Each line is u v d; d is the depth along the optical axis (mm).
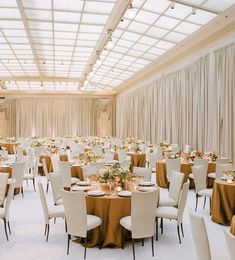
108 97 24812
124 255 4441
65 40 12539
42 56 14969
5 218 4984
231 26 9133
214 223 5840
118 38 11984
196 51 11570
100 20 10398
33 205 7059
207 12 8695
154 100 15906
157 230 5027
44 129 24188
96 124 24734
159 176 8914
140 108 18281
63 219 6000
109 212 4668
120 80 20016
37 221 5910
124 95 21984
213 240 4980
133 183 5391
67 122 24406
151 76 16469
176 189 5773
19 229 5473
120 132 23094
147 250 4609
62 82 20984
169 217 4906
